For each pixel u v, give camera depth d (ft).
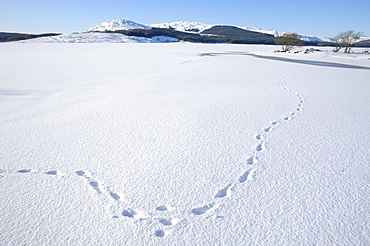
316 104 23.24
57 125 16.57
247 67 58.80
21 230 7.61
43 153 12.59
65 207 8.67
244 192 9.67
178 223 8.02
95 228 7.73
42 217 8.17
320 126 17.08
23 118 17.95
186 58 85.61
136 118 18.10
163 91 27.81
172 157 12.33
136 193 9.50
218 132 15.70
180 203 8.99
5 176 10.55
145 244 7.14
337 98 25.95
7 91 27.14
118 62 66.74
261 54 131.23
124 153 12.67
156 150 13.05
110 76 39.73
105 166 11.39
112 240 7.26
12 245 7.04
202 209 8.78
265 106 22.07
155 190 9.70
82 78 37.35
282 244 7.18
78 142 13.93
